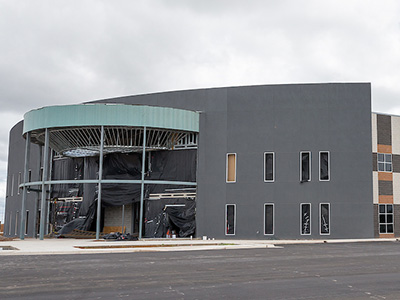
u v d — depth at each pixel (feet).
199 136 120.78
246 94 120.37
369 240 109.50
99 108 111.24
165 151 121.49
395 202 121.39
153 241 105.91
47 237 127.75
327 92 117.60
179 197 118.93
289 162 116.88
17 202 164.55
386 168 121.80
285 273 48.98
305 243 102.99
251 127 119.24
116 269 51.62
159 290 38.24
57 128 113.91
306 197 115.34
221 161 119.24
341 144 115.85
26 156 119.75
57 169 137.90
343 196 114.42
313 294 36.96
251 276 46.57
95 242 99.55
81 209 127.44
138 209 126.11
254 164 117.91
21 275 46.42
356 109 116.47
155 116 113.39
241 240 113.09
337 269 52.90
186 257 67.10
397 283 42.75
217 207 117.91
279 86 119.24
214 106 121.60
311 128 117.08
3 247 86.79
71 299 34.37
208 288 39.32
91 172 128.26
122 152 122.52
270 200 116.37
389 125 124.06
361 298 35.60
